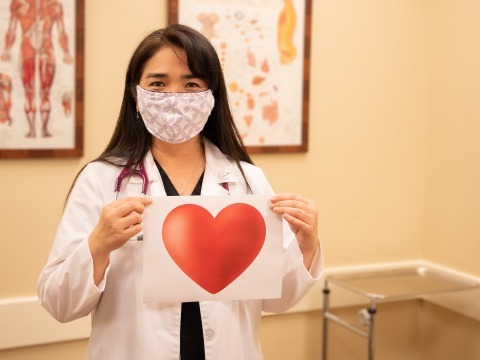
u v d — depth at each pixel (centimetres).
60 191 202
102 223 105
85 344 211
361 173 248
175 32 117
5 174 195
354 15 240
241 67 222
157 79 117
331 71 238
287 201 117
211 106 121
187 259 112
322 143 240
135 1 207
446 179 246
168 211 112
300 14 229
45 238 201
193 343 116
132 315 115
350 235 248
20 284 200
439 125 249
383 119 249
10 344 198
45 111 196
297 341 245
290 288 126
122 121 127
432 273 249
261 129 228
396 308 262
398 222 257
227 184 128
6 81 190
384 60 247
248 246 115
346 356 255
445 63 244
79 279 107
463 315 240
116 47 206
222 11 217
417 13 251
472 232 232
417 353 264
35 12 192
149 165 124
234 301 122
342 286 230
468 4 231
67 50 197
